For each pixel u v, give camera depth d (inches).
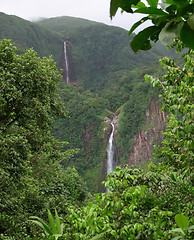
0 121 376.5
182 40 21.0
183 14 21.3
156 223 99.0
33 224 302.7
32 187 413.1
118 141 3713.1
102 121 4082.2
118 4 20.6
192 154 135.3
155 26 24.3
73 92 4771.2
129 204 107.9
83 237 98.0
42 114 367.2
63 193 466.3
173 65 158.2
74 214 107.0
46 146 428.8
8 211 309.6
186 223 48.6
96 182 3373.5
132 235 98.0
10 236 253.1
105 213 105.2
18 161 321.7
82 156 3821.4
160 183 125.2
